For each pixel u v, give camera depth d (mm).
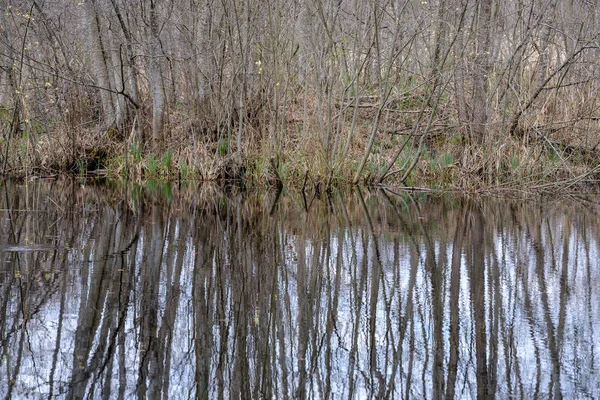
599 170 12977
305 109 13516
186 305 5352
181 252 7262
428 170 14523
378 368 4211
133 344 4492
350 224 9422
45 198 11531
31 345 4414
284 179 13891
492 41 14070
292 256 7223
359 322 5059
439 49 13500
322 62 13180
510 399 3742
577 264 6910
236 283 6047
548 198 12516
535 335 4781
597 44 12672
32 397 3678
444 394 3828
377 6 12672
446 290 5938
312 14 13117
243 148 14648
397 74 13633
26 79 13734
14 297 5367
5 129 14094
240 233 8555
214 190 13445
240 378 4043
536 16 14180
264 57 14531
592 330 4848
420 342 4652
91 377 3969
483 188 13289
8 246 7238
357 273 6527
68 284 5789
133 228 8711
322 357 4379
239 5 14227
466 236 8484
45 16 14336
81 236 7984
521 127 14594
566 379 4016
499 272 6570
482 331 4836
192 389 3857
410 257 7250
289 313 5234
